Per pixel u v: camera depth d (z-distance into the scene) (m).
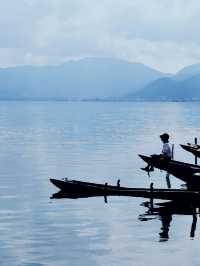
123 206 31.47
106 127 119.94
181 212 29.92
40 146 73.38
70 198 33.97
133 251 21.98
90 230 25.53
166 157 42.72
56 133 101.00
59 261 20.66
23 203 32.25
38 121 151.75
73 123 139.38
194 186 38.09
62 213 29.39
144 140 83.31
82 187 35.59
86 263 20.39
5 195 35.00
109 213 29.50
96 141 81.56
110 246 22.75
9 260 20.78
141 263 20.41
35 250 22.14
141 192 34.28
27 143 78.62
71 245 22.88
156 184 40.81
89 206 31.38
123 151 65.62
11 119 166.25
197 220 27.78
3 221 27.38
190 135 94.50
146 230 25.59
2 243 23.17
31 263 20.42
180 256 21.33
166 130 108.56
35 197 34.34
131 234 24.80
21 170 47.94
